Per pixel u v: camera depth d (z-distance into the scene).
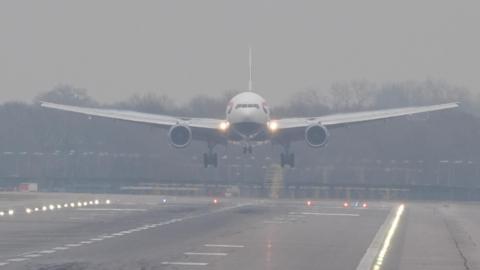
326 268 125.56
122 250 143.88
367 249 150.00
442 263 132.88
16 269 120.69
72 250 143.38
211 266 125.75
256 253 142.00
